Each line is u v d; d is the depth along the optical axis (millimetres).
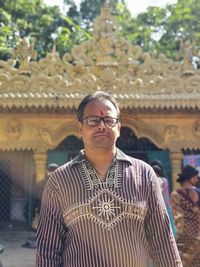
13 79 11039
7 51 17641
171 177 11867
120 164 2557
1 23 18859
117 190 2451
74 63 11516
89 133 2547
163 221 2539
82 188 2457
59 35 21484
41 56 21109
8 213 11727
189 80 11445
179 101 11078
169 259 2512
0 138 11555
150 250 2594
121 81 11219
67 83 11133
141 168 2576
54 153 11875
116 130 2592
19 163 11844
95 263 2365
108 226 2393
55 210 2504
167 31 26453
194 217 5359
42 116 11664
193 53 11977
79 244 2406
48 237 2490
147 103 11023
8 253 9695
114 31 11719
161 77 11398
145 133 11812
